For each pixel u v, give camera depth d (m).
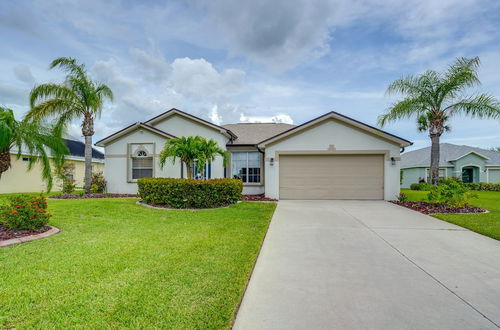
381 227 7.72
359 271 4.59
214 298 3.49
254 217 8.72
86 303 3.31
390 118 14.34
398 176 13.48
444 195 10.84
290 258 5.22
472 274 4.48
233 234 6.57
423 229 7.49
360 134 13.77
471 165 27.00
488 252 5.58
